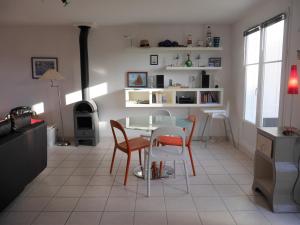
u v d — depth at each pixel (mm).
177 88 4734
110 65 4914
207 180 3092
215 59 4875
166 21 4496
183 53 4883
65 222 2232
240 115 4398
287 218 2273
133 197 2680
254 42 3898
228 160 3828
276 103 3271
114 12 3863
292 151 2303
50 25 4727
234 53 4684
